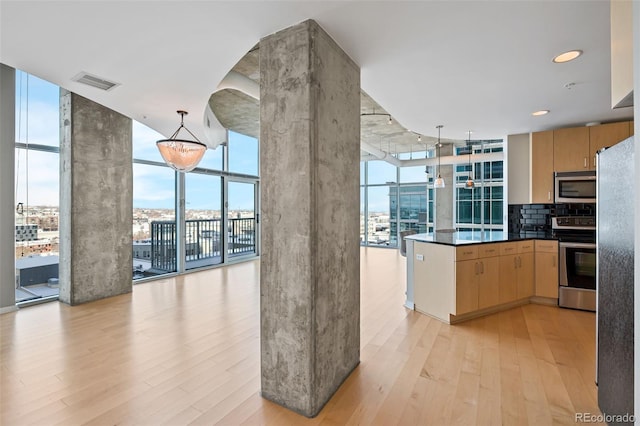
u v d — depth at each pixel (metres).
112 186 4.51
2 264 3.76
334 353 2.15
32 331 3.21
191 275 5.92
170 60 2.42
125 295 4.54
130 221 4.73
